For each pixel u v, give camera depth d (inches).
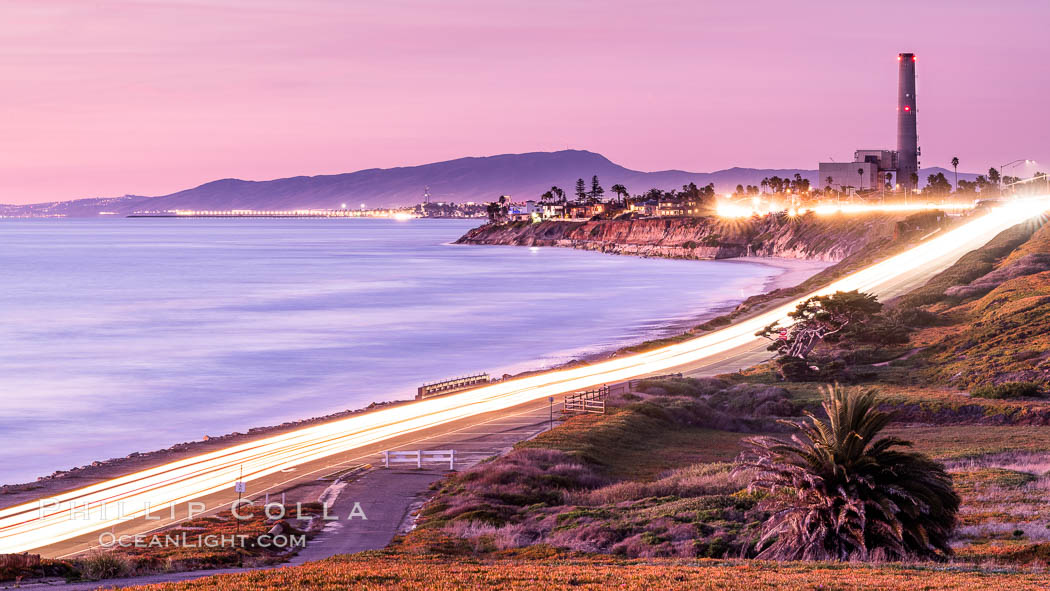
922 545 1035.3
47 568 1006.4
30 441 2596.0
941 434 2198.6
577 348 4247.0
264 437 2411.4
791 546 1053.8
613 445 2065.7
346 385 3430.1
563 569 931.3
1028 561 997.8
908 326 3683.6
